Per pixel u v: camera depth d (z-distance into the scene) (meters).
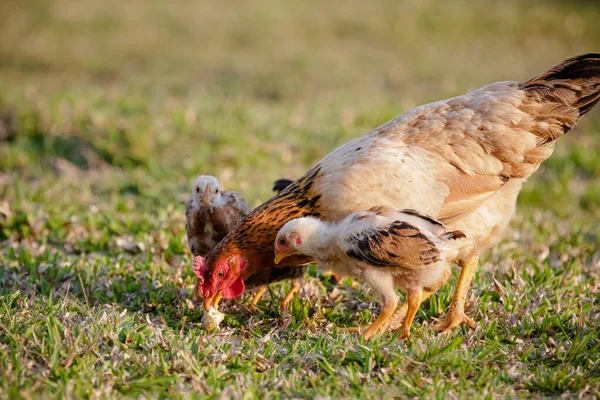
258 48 48.47
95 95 30.53
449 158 12.98
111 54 46.62
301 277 14.52
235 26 53.22
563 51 49.16
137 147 24.42
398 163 12.60
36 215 18.39
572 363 11.55
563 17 55.16
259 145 25.77
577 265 16.06
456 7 57.28
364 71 43.34
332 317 13.59
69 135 25.56
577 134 30.56
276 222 13.10
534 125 13.33
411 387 10.44
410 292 12.55
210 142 25.61
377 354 11.25
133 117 26.95
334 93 37.19
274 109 31.19
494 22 54.38
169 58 45.94
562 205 22.78
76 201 20.39
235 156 24.42
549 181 24.78
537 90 13.54
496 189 13.18
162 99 32.88
